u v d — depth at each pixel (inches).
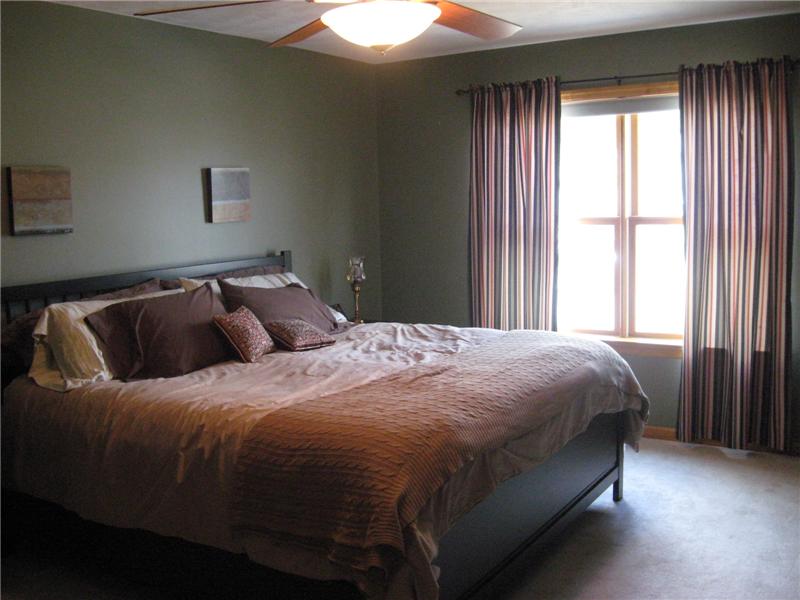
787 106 171.8
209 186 176.7
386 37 104.7
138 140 161.0
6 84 137.3
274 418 106.0
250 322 148.4
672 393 193.2
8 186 138.0
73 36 147.7
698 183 181.3
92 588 125.1
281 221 198.2
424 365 132.9
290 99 198.7
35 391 129.0
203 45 174.4
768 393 179.5
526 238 203.3
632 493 160.6
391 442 95.7
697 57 181.9
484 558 111.0
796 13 171.0
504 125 202.7
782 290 175.5
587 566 129.6
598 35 191.6
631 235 199.3
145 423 114.6
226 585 108.3
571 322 210.5
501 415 109.9
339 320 179.8
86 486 120.0
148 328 136.7
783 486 161.2
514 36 190.9
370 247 229.8
